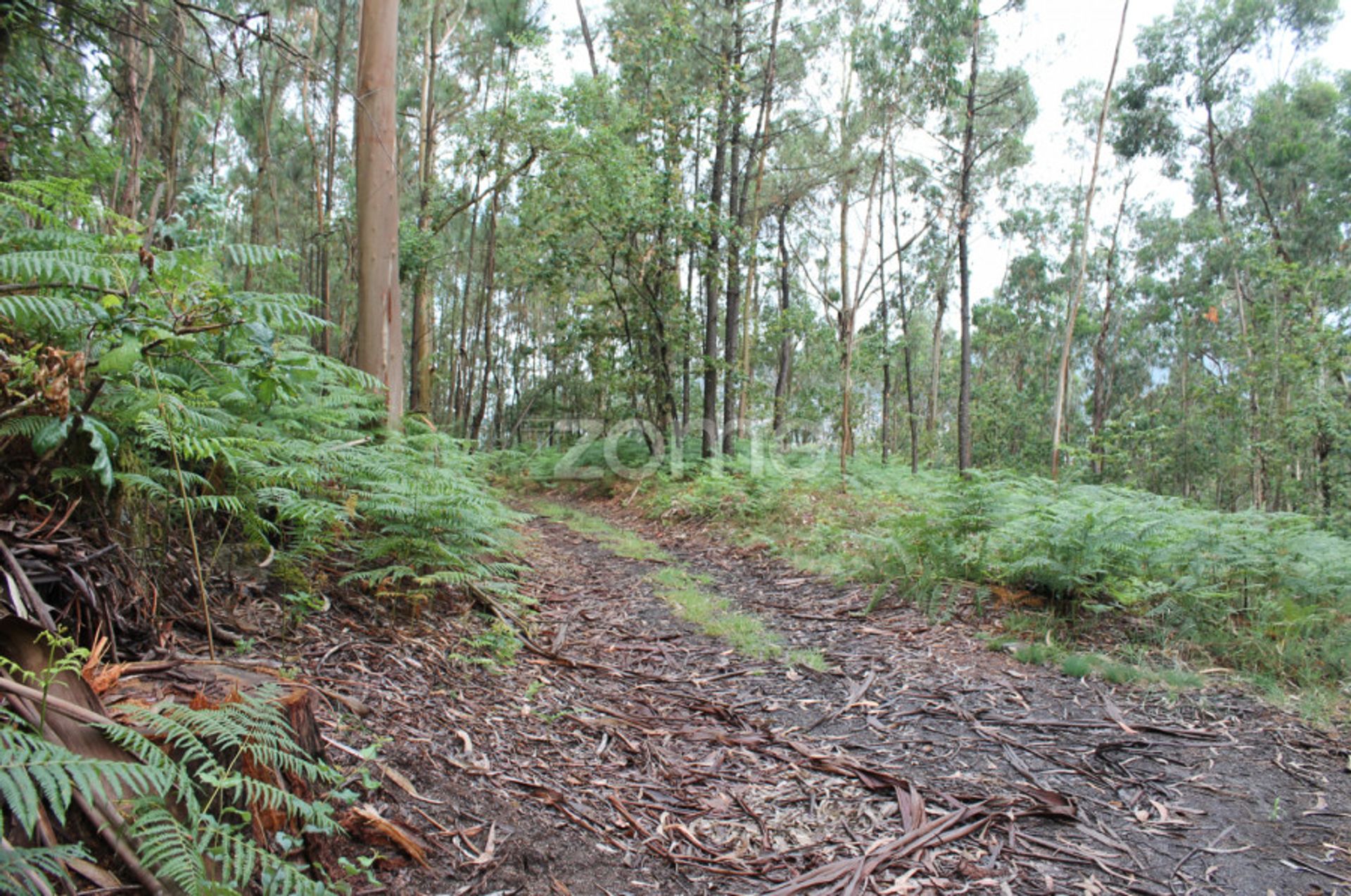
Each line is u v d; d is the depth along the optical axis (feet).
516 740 10.39
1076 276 92.48
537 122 43.06
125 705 6.12
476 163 46.68
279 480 12.28
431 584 13.92
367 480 14.64
